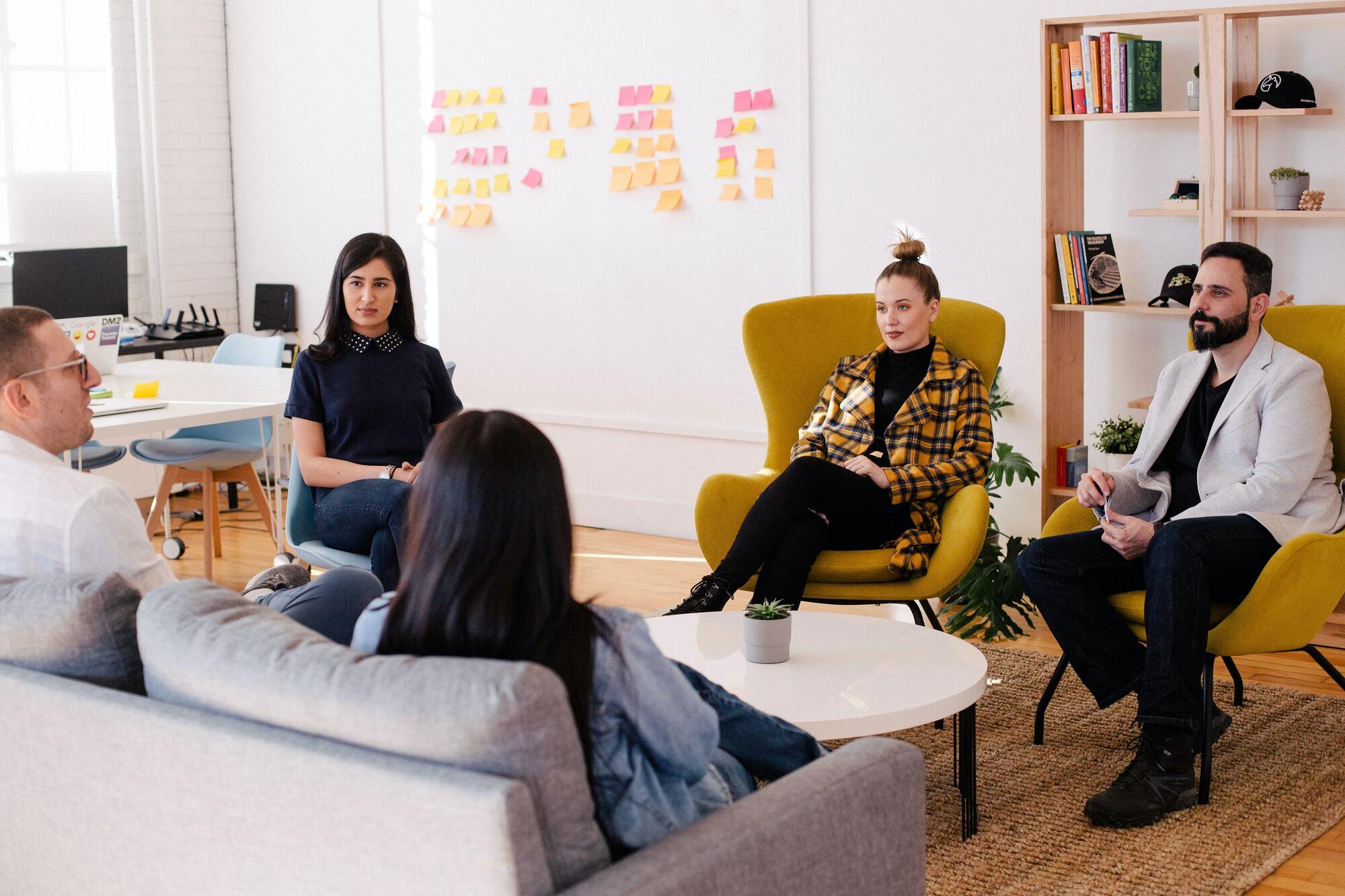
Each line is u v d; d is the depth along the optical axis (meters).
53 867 1.66
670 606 4.50
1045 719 3.34
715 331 5.26
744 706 1.92
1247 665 3.78
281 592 2.49
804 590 3.33
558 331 5.67
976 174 4.61
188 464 4.67
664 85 5.22
